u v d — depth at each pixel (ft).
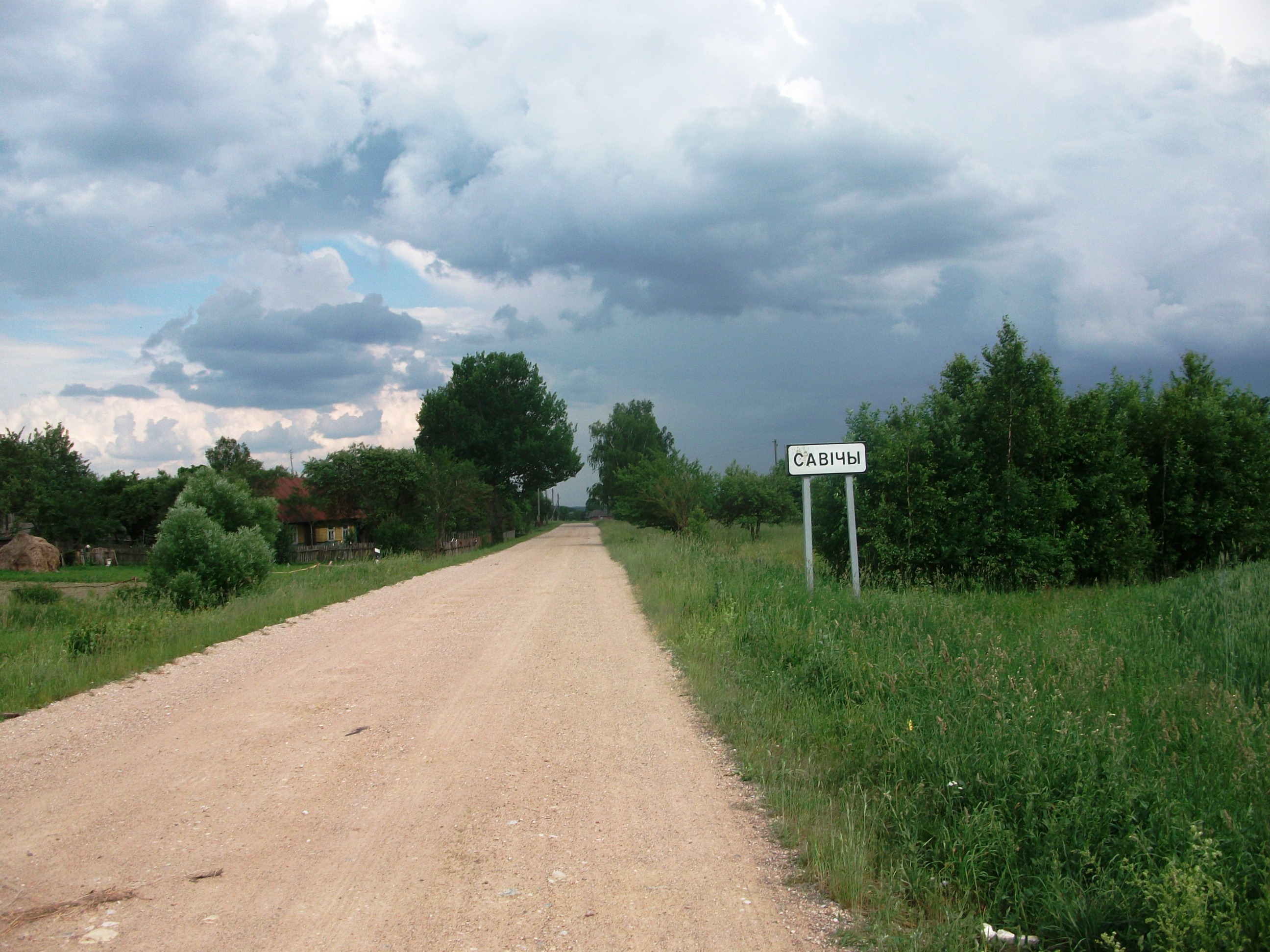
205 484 70.95
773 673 24.47
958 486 51.16
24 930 11.22
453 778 17.62
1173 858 10.26
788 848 13.69
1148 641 26.27
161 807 16.10
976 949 10.20
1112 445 55.16
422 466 126.93
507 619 42.09
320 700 24.98
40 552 134.62
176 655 32.94
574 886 12.43
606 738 20.31
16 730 22.09
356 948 10.67
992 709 16.72
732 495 123.65
